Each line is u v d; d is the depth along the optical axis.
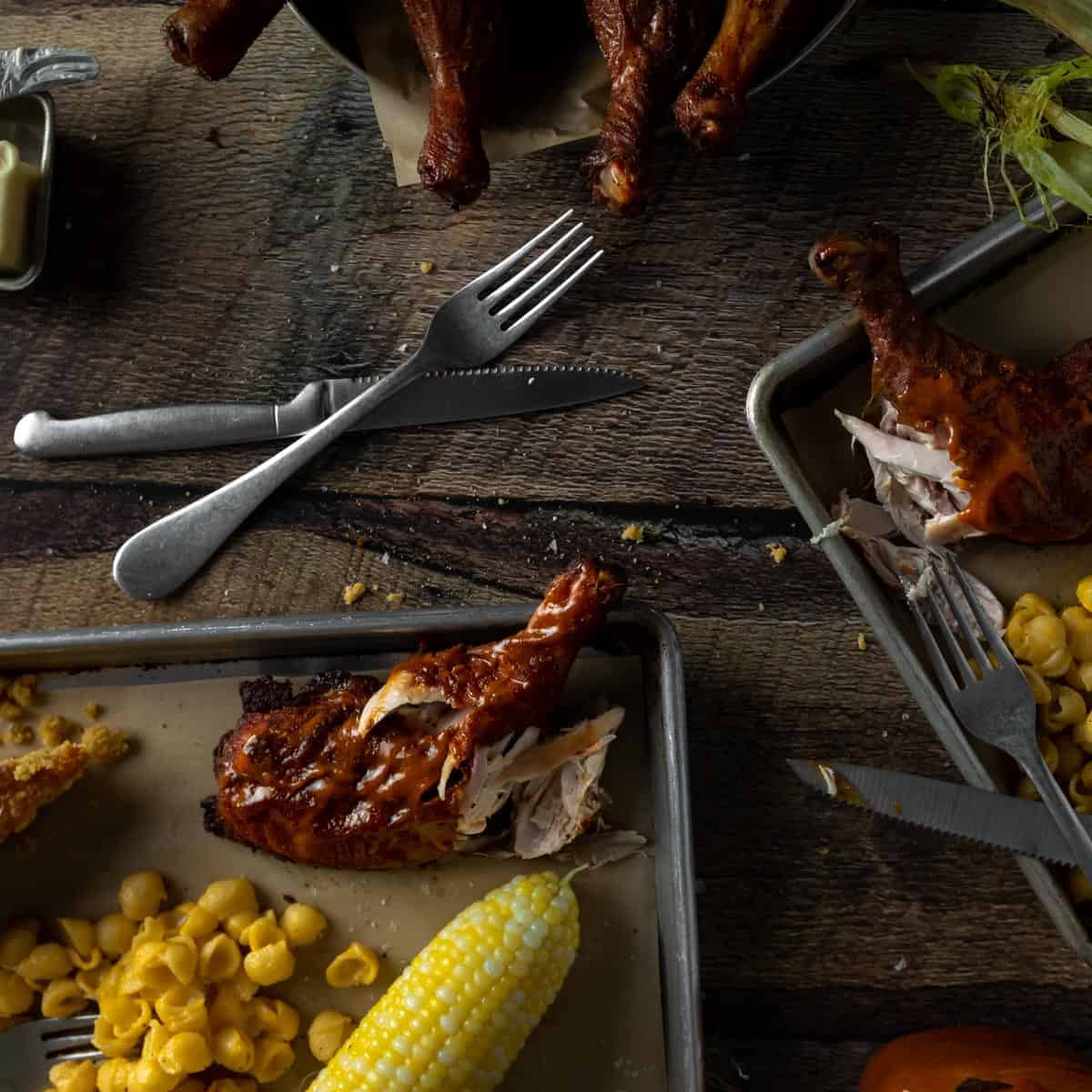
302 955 0.67
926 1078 0.65
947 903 0.69
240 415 0.69
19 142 0.70
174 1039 0.64
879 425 0.67
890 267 0.63
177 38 0.63
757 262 0.70
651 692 0.67
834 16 0.63
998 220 0.65
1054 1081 0.65
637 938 0.67
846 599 0.70
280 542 0.70
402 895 0.68
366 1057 0.63
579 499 0.70
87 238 0.71
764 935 0.69
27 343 0.70
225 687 0.68
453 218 0.70
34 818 0.67
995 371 0.64
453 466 0.70
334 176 0.70
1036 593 0.68
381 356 0.70
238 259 0.70
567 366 0.70
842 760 0.69
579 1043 0.67
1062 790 0.68
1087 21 0.65
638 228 0.70
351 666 0.68
